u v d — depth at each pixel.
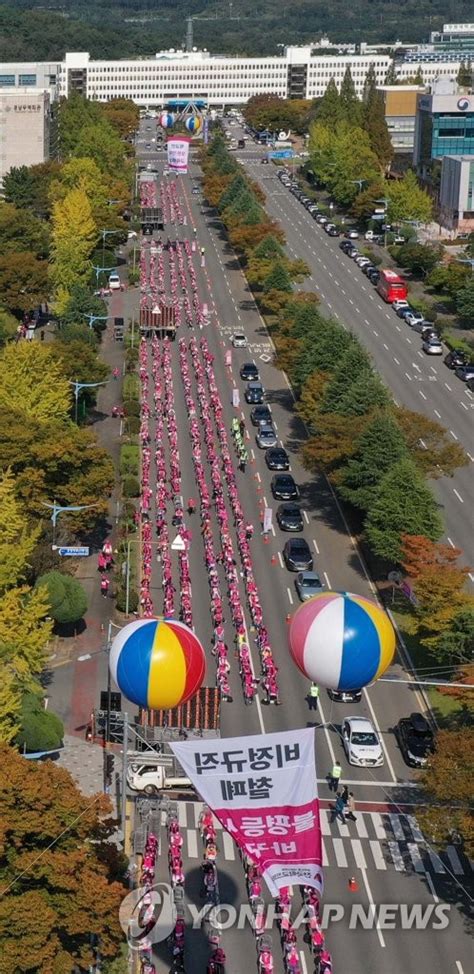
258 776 82.31
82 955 97.19
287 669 157.75
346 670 104.69
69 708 147.50
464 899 116.00
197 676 107.00
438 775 116.38
